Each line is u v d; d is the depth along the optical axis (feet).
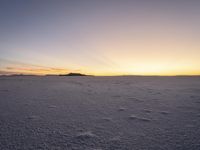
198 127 11.68
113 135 10.11
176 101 22.88
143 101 22.79
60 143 8.82
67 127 11.59
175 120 13.52
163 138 9.63
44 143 8.80
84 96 27.48
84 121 13.12
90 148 8.25
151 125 12.18
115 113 15.90
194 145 8.63
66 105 19.52
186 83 66.33
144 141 9.18
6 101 21.62
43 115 14.82
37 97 25.44
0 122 12.50
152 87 47.67
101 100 23.43
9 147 8.26
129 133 10.48
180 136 9.93
